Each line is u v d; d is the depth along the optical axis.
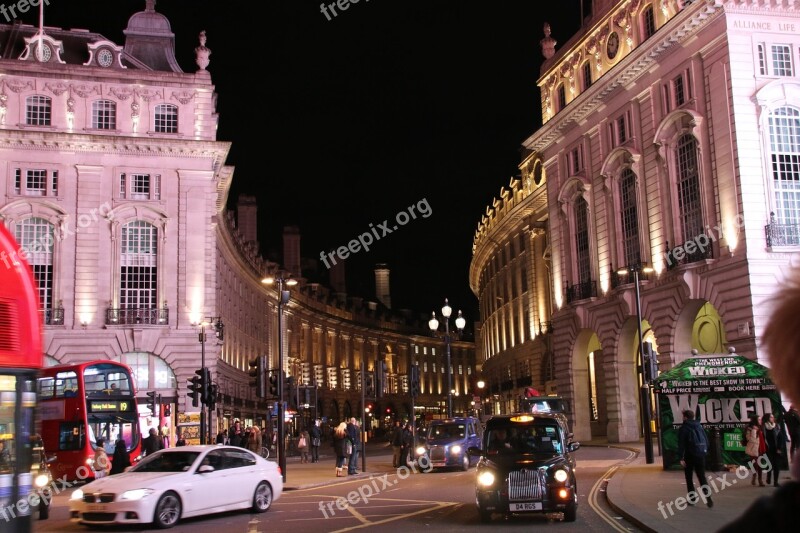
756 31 35.94
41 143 47.44
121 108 49.06
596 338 51.97
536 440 16.73
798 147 35.47
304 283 100.50
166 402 47.06
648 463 27.70
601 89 44.75
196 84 50.28
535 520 16.00
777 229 34.12
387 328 123.50
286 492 24.89
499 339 81.44
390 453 57.53
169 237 48.78
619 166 44.28
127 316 47.31
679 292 38.28
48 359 46.03
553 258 51.75
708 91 37.00
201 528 16.55
